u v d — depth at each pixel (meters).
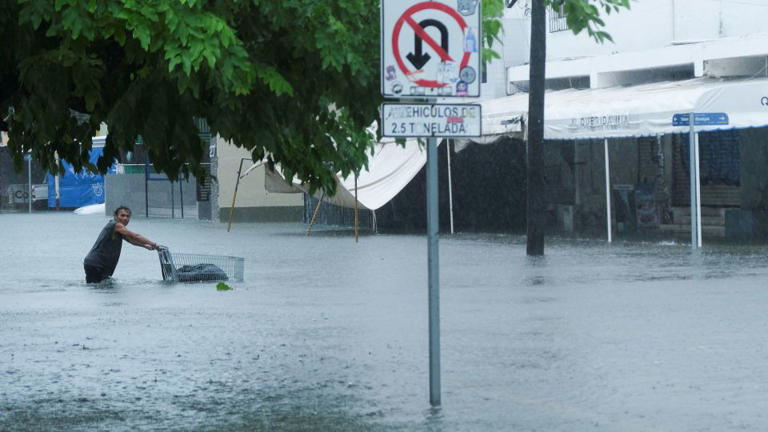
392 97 19.05
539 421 19.38
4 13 15.73
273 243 72.69
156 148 16.14
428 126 19.78
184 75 15.30
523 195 78.38
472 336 30.17
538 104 57.88
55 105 16.12
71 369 25.98
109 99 17.09
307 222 101.19
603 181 74.19
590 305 36.62
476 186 82.12
